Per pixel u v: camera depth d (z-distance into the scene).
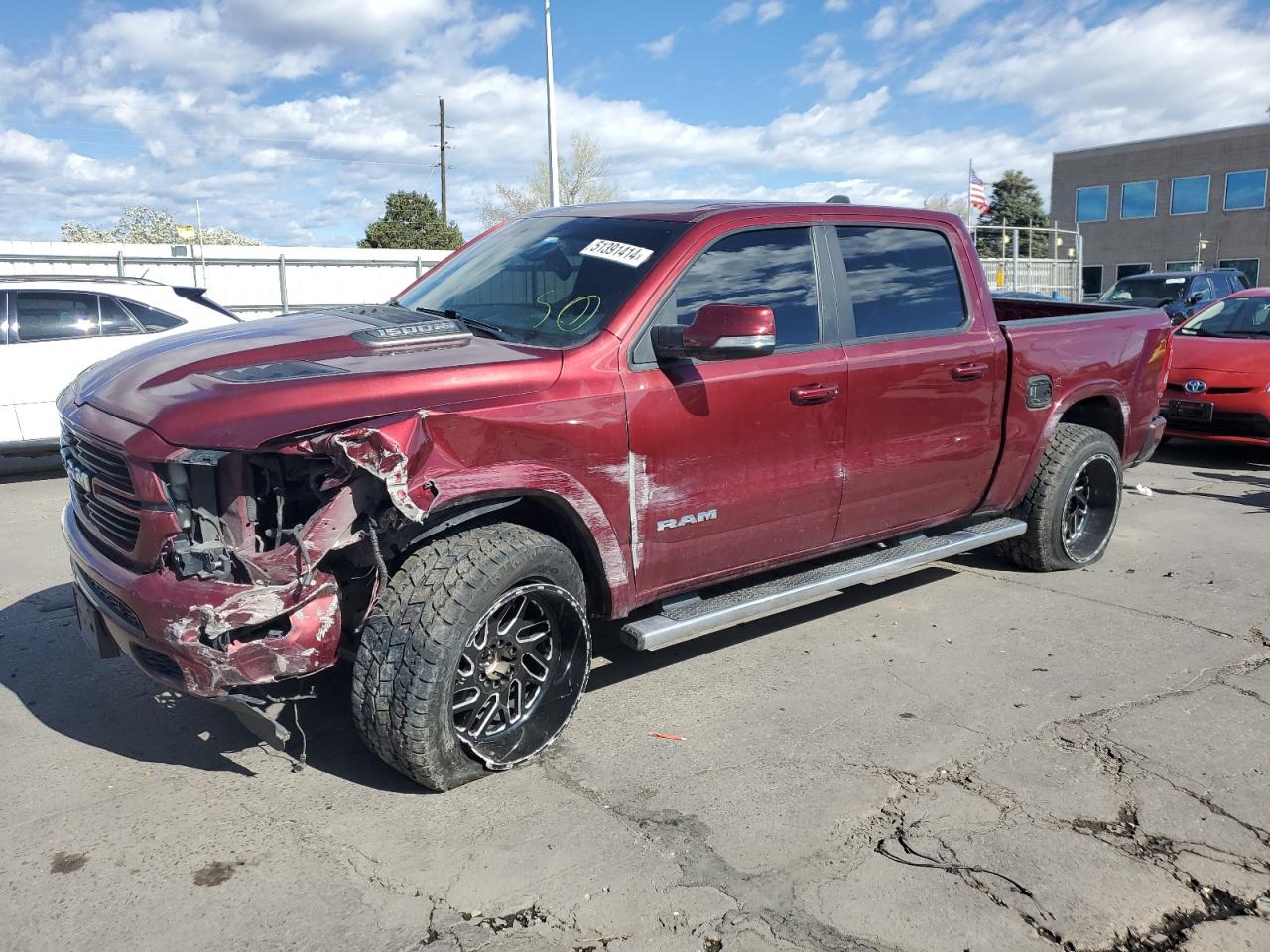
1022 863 2.90
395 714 3.04
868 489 4.36
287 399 2.95
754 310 3.32
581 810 3.17
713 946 2.54
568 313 3.70
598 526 3.47
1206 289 17.45
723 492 3.82
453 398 3.11
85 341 8.44
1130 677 4.25
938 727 3.77
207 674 2.82
